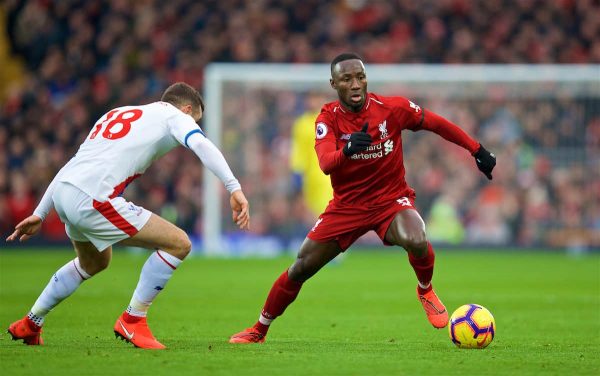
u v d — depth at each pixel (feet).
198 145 75.31
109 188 75.36
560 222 255.50
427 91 254.68
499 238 257.14
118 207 75.41
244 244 251.19
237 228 251.60
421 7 305.53
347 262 225.56
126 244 77.71
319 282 172.14
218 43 293.23
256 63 290.76
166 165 263.49
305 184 213.25
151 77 286.05
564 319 114.62
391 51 293.84
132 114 78.02
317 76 251.39
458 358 75.20
